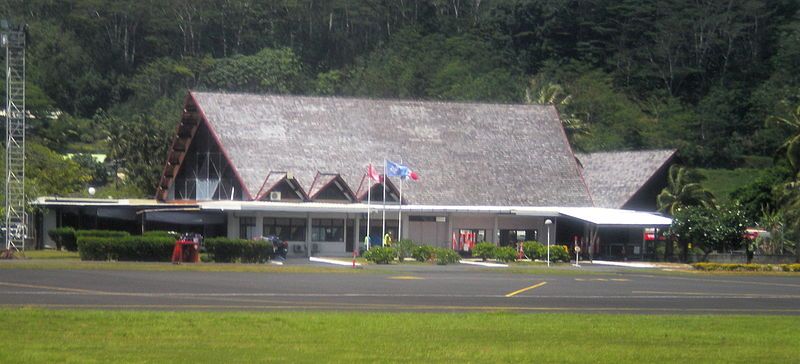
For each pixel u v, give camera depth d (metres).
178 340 33.78
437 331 37.53
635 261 106.00
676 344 35.88
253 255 84.00
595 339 36.62
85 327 36.09
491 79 191.00
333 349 32.72
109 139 164.50
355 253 95.06
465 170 109.75
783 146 117.44
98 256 79.75
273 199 99.19
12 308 41.34
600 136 173.38
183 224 100.94
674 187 114.25
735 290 65.00
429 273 76.75
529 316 43.47
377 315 42.12
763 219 119.69
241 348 32.50
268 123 107.19
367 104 113.56
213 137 103.62
